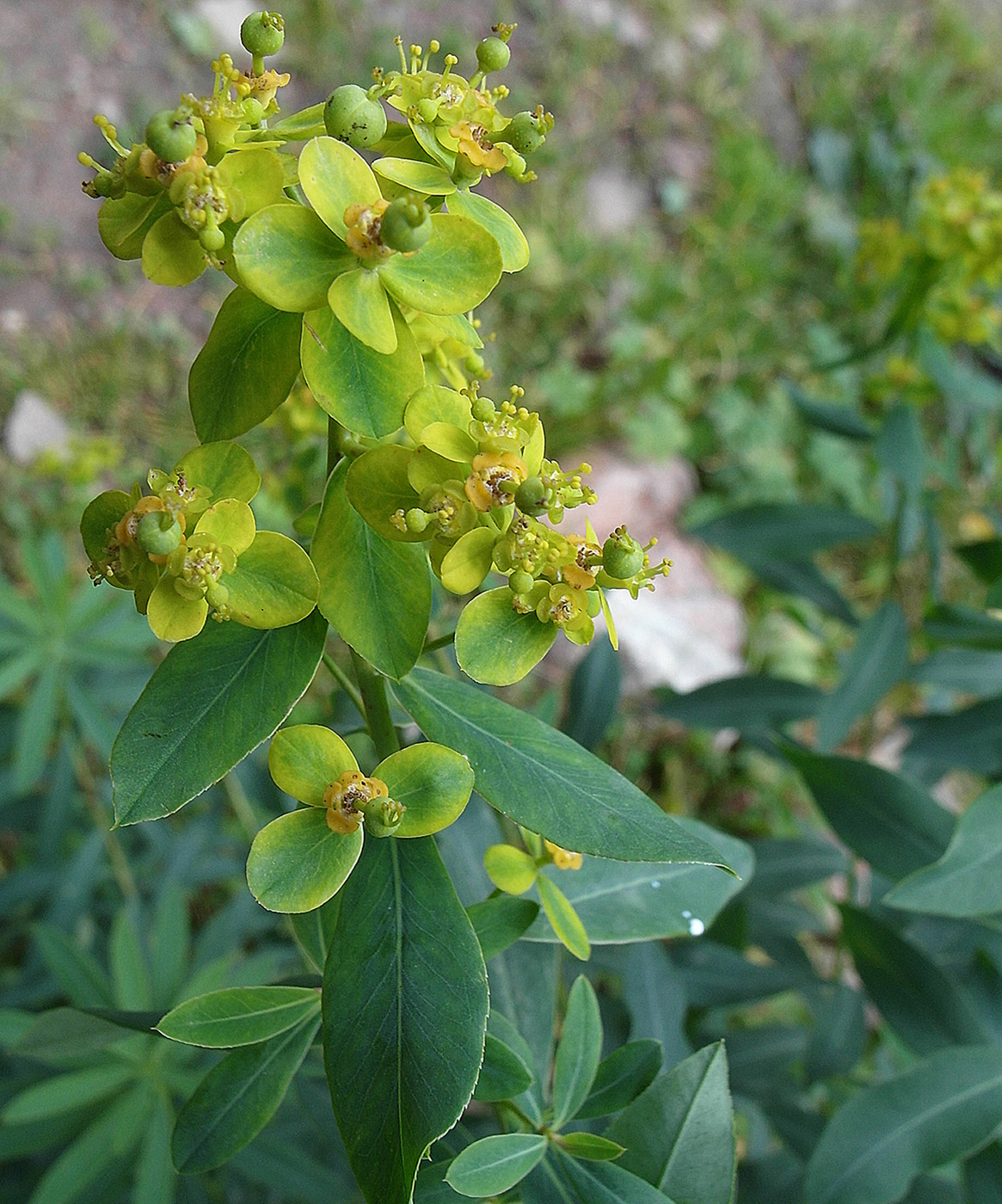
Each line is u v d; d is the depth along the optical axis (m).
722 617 0.65
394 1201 0.14
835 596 0.39
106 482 0.62
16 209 0.69
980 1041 0.27
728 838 0.21
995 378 0.67
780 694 0.37
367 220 0.14
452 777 0.15
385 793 0.15
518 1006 0.21
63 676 0.37
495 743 0.16
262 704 0.15
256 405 0.15
